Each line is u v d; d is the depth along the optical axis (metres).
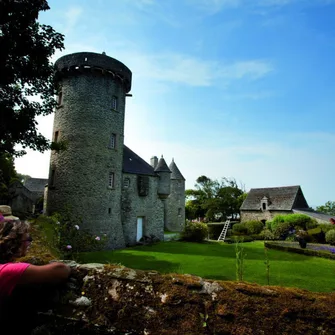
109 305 2.01
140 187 21.16
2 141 11.62
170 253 14.52
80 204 16.12
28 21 9.14
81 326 1.94
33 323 1.93
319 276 9.55
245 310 1.92
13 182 14.81
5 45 8.88
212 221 46.31
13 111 10.88
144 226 21.50
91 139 16.97
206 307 1.96
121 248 17.17
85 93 17.31
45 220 10.79
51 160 17.94
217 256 13.59
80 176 16.44
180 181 33.28
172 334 1.85
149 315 1.94
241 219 39.69
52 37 10.06
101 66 17.55
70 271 2.07
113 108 18.52
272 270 10.41
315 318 1.87
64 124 17.31
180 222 32.28
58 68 17.75
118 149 18.69
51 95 12.63
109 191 17.47
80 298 2.05
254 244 21.27
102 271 2.21
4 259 1.88
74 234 14.38
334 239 20.70
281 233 26.48
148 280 2.13
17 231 1.99
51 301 2.05
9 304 1.77
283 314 1.89
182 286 2.07
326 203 49.25
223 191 45.38
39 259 2.46
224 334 1.85
